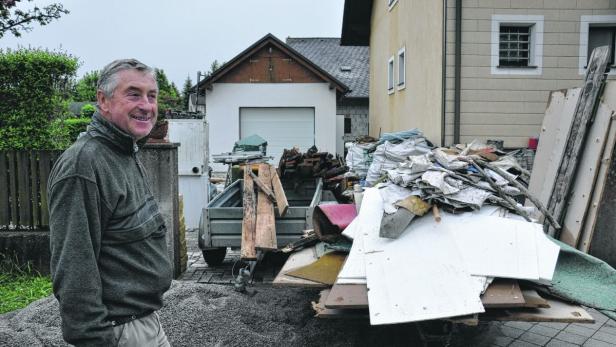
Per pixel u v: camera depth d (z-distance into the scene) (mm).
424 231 3848
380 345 4191
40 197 6496
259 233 5613
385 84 16625
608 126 5711
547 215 4410
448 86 9633
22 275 6336
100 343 1967
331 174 8555
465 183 4332
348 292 3438
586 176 5820
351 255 3781
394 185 4500
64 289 1919
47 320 4395
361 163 9820
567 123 6395
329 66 30797
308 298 5203
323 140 21188
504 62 9805
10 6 6445
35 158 6465
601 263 3840
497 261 3518
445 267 3457
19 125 7363
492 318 3279
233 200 7441
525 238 3754
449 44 9578
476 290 3254
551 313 3318
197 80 20703
